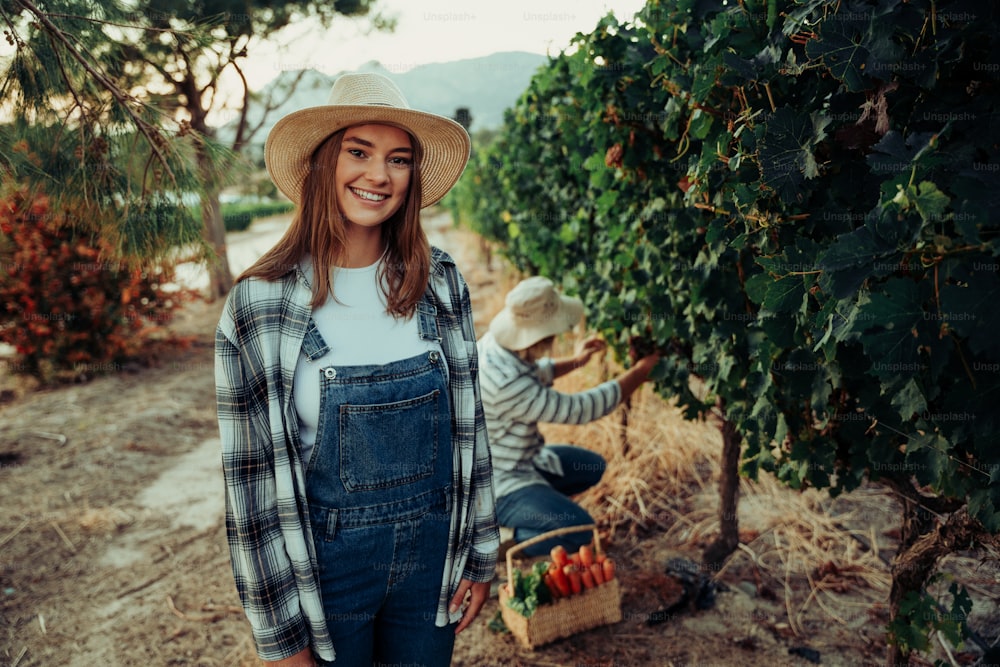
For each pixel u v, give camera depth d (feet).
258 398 4.49
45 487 13.73
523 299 8.66
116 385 21.03
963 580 9.25
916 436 4.94
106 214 7.30
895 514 11.25
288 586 4.56
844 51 4.33
